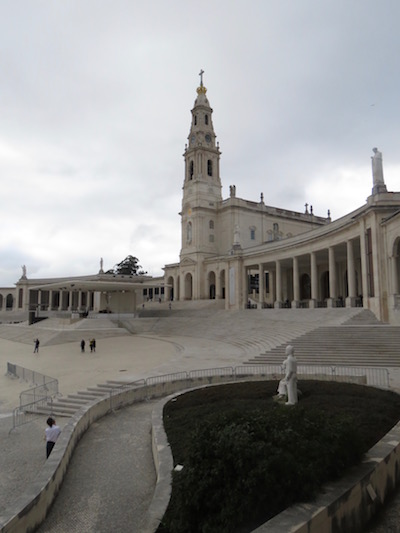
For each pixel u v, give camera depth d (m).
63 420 16.92
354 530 6.23
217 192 80.00
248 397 14.57
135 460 11.42
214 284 75.69
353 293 36.81
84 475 10.52
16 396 21.31
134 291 68.56
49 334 49.22
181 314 59.16
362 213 32.91
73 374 25.38
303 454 6.45
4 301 107.75
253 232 77.94
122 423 14.99
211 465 6.18
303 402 12.96
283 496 5.76
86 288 64.25
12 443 14.24
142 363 28.55
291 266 56.88
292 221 84.94
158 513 6.88
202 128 80.12
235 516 5.59
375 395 13.80
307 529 5.25
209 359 27.08
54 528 8.05
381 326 26.91
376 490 7.02
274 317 42.41
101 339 47.31
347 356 22.89
